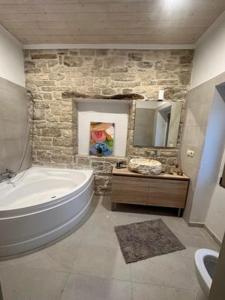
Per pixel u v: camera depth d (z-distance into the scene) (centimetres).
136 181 245
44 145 292
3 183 227
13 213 162
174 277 153
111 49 255
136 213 256
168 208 273
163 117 271
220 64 184
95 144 303
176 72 255
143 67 258
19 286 139
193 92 240
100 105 297
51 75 268
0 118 218
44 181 272
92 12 183
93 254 176
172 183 240
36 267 158
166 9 175
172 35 223
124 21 197
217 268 63
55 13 186
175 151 280
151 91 263
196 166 220
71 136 286
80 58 261
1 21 202
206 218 225
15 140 249
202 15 182
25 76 270
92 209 263
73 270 156
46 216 181
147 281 149
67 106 277
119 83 264
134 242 195
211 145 205
